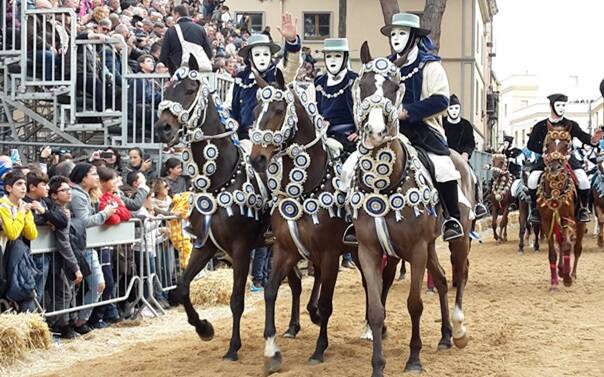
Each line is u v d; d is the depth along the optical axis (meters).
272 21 36.31
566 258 12.28
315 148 7.42
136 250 10.01
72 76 12.27
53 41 12.30
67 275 8.59
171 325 9.65
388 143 6.74
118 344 8.69
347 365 7.38
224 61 15.92
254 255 12.16
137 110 13.02
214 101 7.80
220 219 7.66
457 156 8.56
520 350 7.95
